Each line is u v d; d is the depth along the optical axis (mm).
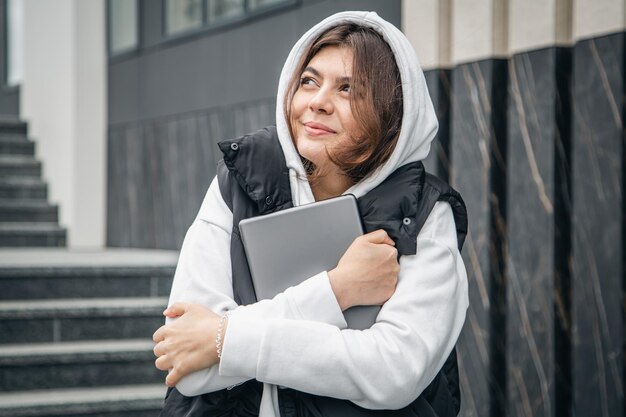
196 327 1602
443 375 1743
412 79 1667
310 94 1688
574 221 3508
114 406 4258
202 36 6496
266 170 1706
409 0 4270
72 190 7820
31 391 4410
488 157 3879
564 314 3623
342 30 1690
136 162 7383
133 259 5699
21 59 10195
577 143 3496
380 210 1672
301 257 1671
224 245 1725
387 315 1618
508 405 3832
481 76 3920
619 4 3320
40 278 5023
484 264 3896
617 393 3324
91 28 7898
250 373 1569
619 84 3320
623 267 3322
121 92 7637
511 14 3830
